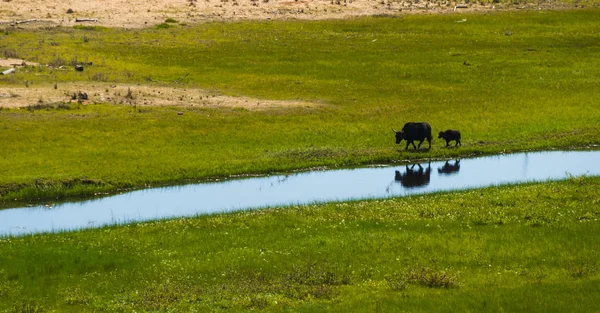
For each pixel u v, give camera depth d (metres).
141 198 125.56
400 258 89.56
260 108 179.38
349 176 137.62
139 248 95.06
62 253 93.12
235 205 120.94
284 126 165.88
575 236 96.12
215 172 138.12
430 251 92.00
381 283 82.00
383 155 148.12
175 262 89.06
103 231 103.19
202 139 156.25
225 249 93.69
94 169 136.38
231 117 171.38
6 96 177.62
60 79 196.75
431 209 110.06
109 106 174.75
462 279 82.75
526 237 96.31
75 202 123.75
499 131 165.50
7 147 145.38
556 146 157.75
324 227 102.31
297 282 82.56
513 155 152.00
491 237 96.44
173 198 125.31
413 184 131.62
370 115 175.38
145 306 76.56
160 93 188.88
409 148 153.50
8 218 114.81
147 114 170.50
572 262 87.06
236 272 85.62
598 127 168.25
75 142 150.50
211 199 124.50
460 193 120.50
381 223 103.81
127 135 156.25
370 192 126.88
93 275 86.19
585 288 78.56
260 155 147.62
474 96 193.00
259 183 133.88
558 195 115.69
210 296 78.69
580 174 136.88
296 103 184.75
